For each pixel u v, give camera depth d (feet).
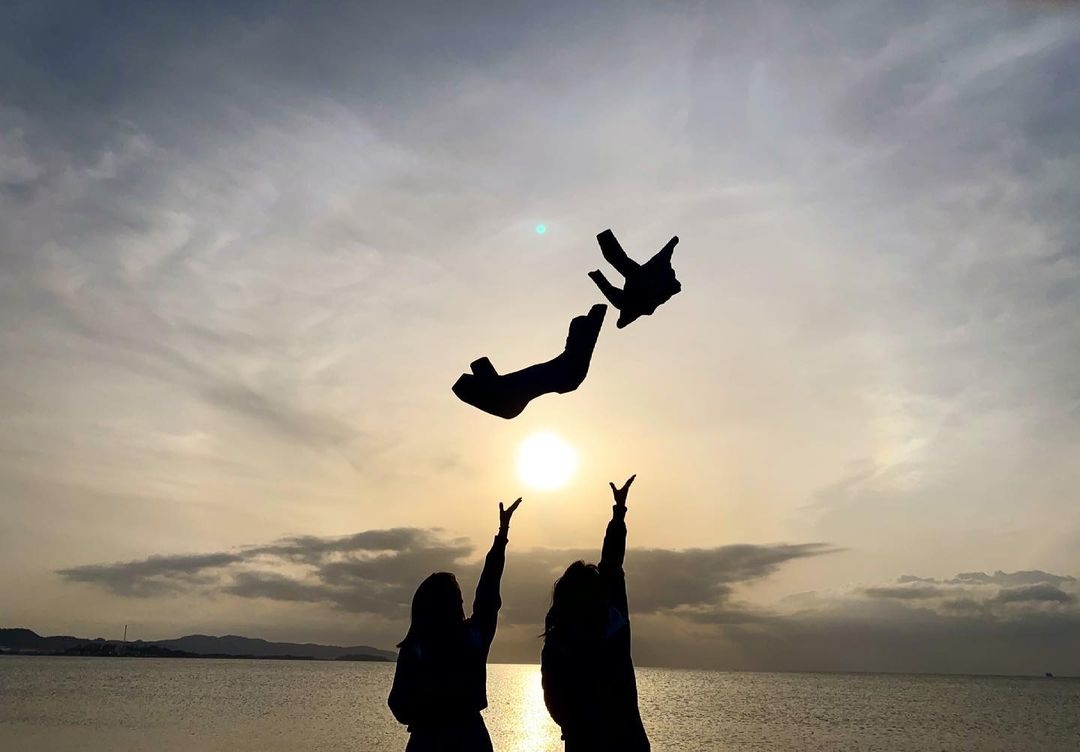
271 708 309.83
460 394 15.70
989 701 571.28
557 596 18.78
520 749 208.44
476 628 19.99
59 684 465.06
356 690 511.40
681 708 412.98
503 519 21.44
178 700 341.41
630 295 16.61
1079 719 361.92
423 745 19.03
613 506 20.95
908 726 306.76
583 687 17.92
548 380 15.71
